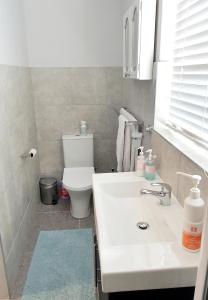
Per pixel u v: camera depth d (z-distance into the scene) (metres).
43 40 2.67
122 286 0.87
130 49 1.75
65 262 2.04
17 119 2.15
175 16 1.43
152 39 1.50
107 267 0.86
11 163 1.93
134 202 1.44
